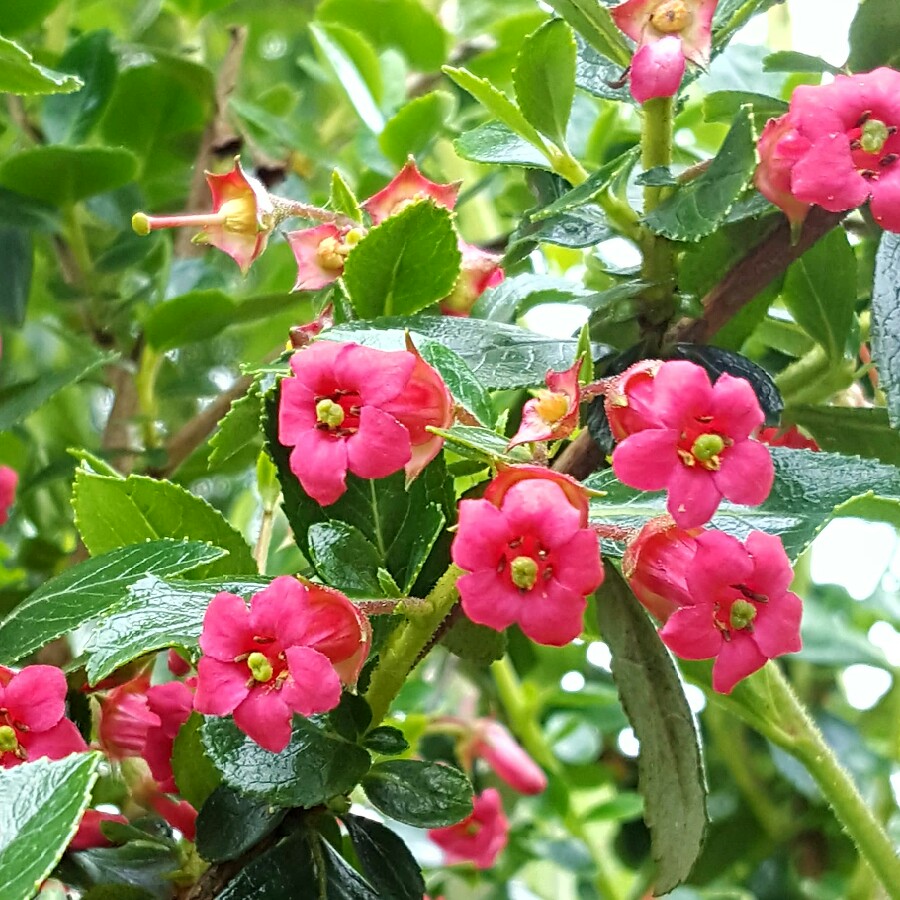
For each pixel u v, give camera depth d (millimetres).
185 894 134
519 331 135
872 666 250
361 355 109
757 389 140
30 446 259
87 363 192
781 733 166
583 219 151
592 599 170
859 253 193
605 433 131
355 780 115
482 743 247
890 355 126
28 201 220
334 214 148
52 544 239
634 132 233
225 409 214
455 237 138
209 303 211
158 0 270
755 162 124
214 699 101
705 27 126
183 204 279
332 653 107
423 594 127
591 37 140
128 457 222
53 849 90
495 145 157
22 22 212
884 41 149
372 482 127
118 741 139
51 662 183
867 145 117
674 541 109
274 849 120
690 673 172
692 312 142
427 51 283
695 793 128
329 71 260
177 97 257
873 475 120
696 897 244
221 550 128
